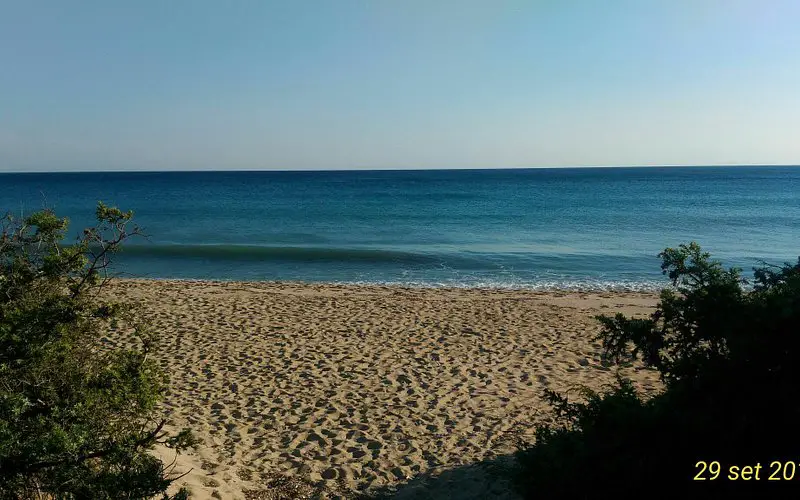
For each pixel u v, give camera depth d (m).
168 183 108.38
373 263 21.28
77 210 45.69
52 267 3.61
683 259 4.05
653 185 89.62
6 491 2.98
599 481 3.34
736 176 130.38
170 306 13.21
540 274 19.22
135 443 3.51
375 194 70.38
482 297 14.98
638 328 4.02
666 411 3.26
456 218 39.12
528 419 7.01
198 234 30.20
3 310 3.54
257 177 153.50
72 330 3.79
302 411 7.33
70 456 3.06
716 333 3.54
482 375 8.75
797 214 41.03
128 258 21.95
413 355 9.77
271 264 21.14
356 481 5.51
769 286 3.85
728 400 3.18
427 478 5.46
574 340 10.73
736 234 29.88
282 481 5.45
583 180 112.75
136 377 3.87
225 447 6.19
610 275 19.02
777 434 3.04
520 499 4.54
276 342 10.48
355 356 9.69
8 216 3.76
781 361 3.07
